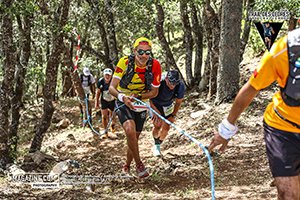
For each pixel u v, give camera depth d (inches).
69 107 694.5
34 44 657.6
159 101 296.0
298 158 119.9
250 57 656.4
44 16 375.2
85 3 703.1
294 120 119.4
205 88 602.5
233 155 299.9
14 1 307.9
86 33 759.7
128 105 236.4
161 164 297.1
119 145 395.9
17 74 464.8
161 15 610.5
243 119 390.9
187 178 256.2
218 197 216.8
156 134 312.3
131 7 574.9
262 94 465.4
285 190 118.4
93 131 434.0
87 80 504.7
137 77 242.5
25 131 573.0
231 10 453.7
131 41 693.9
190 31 651.5
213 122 404.5
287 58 114.0
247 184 237.6
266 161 278.5
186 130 404.5
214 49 522.6
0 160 317.4
